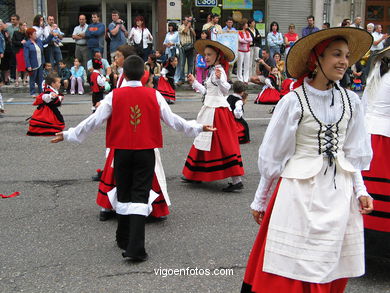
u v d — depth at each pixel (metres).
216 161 6.18
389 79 4.09
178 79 15.55
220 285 3.92
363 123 3.12
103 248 4.57
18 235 4.84
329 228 2.88
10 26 14.82
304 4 18.78
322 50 2.95
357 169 3.12
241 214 5.45
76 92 14.58
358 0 19.17
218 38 14.58
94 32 14.65
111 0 17.27
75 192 6.15
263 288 2.94
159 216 5.18
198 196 6.06
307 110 2.96
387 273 4.09
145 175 4.20
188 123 4.37
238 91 7.29
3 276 4.03
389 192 3.95
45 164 7.37
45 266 4.21
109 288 3.86
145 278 4.02
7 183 6.48
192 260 4.33
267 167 3.04
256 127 10.08
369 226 3.99
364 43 3.05
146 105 4.17
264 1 18.23
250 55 15.95
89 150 8.15
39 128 8.95
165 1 17.08
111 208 5.17
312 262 2.85
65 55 17.23
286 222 2.92
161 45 17.25
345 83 14.98
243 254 4.45
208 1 17.58
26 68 13.41
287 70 3.11
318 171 2.93
